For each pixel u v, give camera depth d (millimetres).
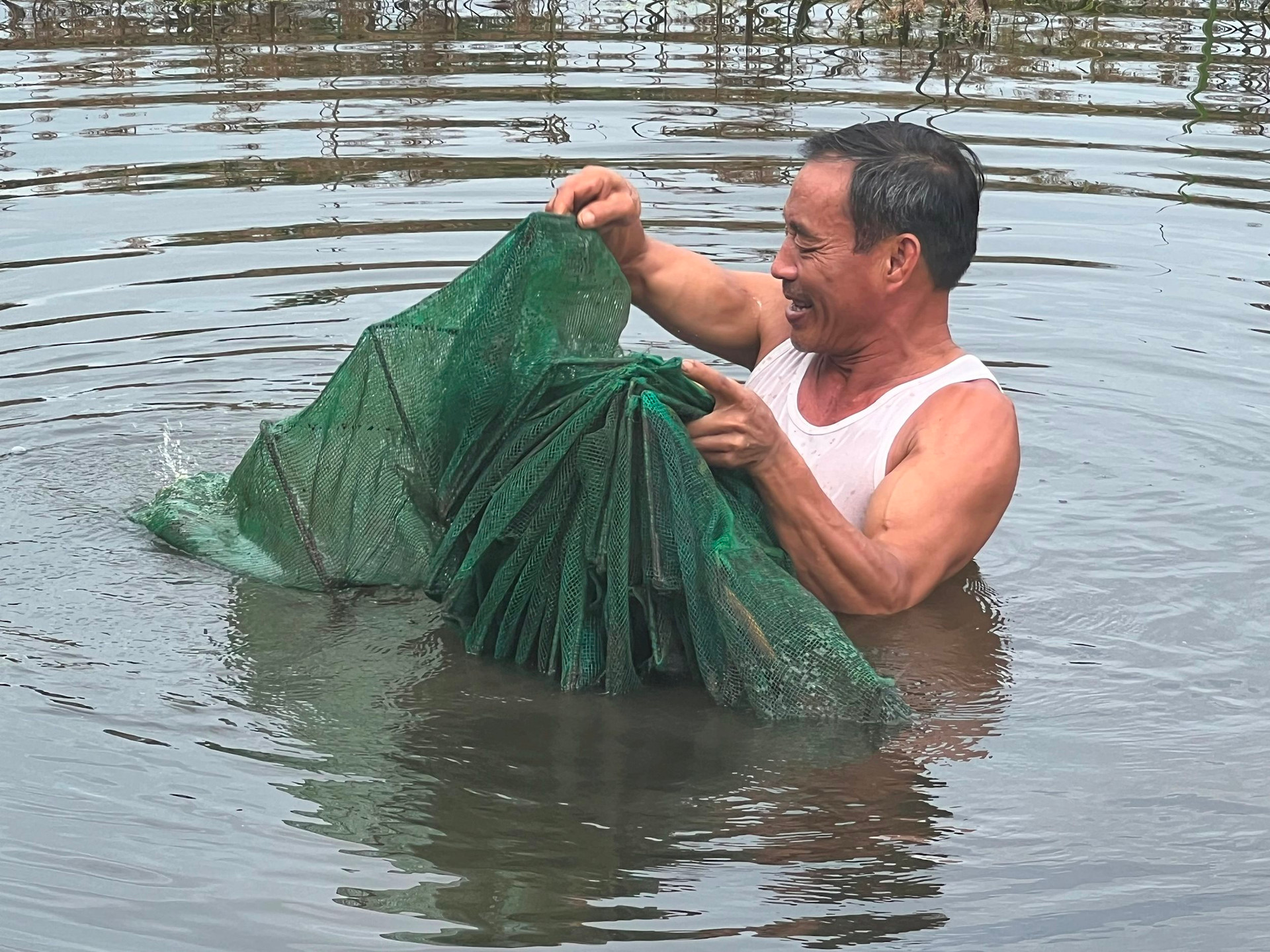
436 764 2848
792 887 2496
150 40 8023
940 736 2949
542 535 3123
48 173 6086
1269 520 3863
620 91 7184
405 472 3533
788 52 7934
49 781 2734
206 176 6113
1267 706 3057
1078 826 2672
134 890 2455
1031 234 5754
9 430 4285
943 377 3443
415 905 2439
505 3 8867
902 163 3307
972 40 8195
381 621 3406
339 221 5738
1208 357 4883
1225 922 2418
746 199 5898
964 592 3479
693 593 3059
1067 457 4230
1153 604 3445
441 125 6707
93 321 4973
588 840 2615
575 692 3129
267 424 3633
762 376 3715
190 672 3146
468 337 3293
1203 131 6738
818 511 3158
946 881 2523
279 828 2627
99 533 3758
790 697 3025
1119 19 8695
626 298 3480
